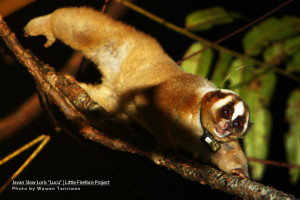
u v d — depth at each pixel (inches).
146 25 367.6
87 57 254.5
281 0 318.7
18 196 296.0
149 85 228.2
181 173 167.0
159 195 306.0
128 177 310.2
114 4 307.9
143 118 229.0
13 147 309.4
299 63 242.4
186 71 245.9
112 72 249.0
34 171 305.1
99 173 313.0
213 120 215.3
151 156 174.9
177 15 371.9
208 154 232.1
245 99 242.2
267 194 135.7
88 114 164.6
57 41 250.7
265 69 245.3
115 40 243.3
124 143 165.8
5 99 335.6
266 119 239.5
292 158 237.0
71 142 318.0
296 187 314.8
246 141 237.3
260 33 251.1
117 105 248.2
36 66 167.8
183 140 225.6
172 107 214.7
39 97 192.5
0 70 335.6
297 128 239.9
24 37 245.9
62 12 239.5
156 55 242.4
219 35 301.3
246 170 221.6
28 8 267.3
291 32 250.2
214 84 239.5
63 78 177.8
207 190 305.4
